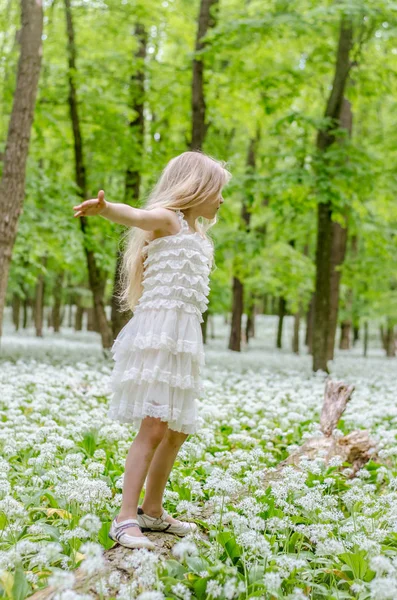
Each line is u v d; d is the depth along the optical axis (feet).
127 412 10.36
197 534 10.93
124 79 49.78
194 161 11.14
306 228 62.39
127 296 11.46
